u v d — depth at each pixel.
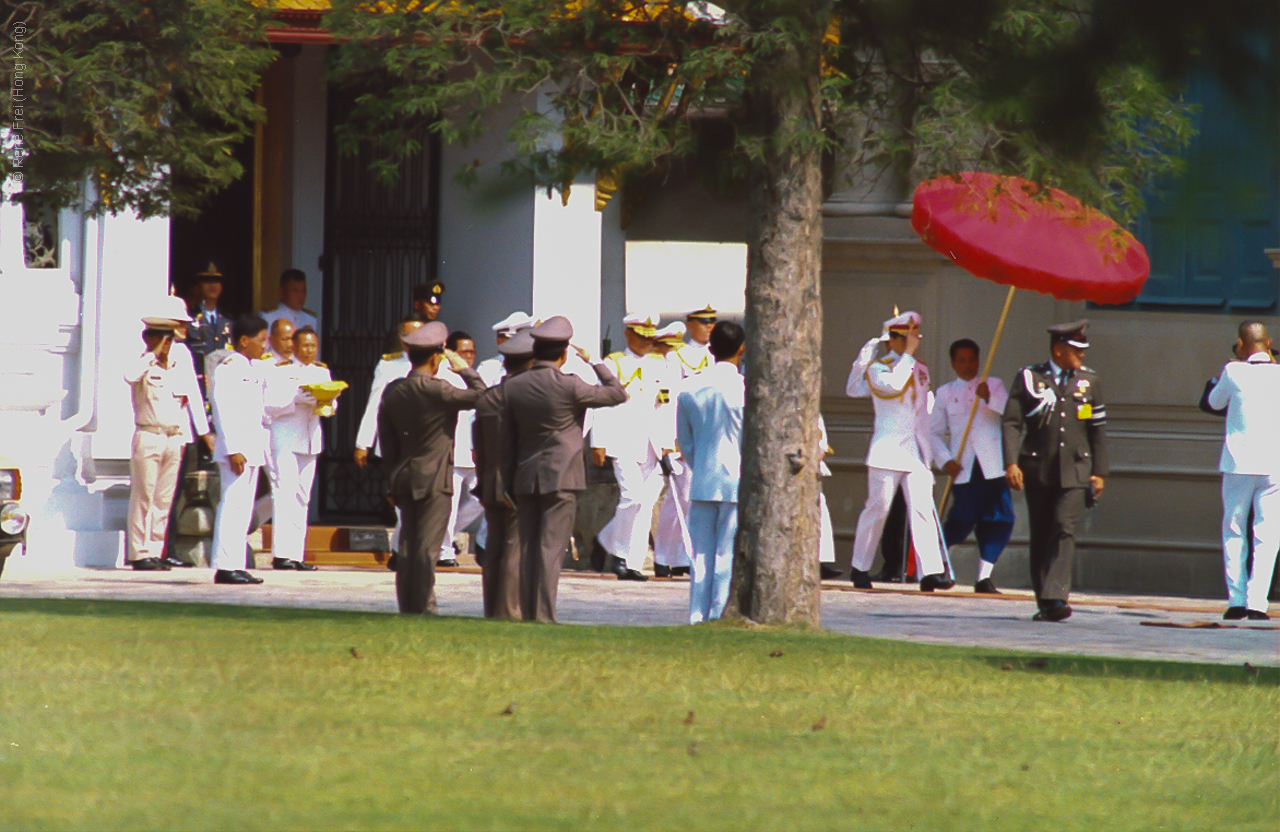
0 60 42.69
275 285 67.62
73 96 43.28
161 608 36.81
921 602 52.78
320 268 67.81
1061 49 12.81
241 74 46.34
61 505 58.47
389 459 41.53
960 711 24.08
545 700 23.56
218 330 61.53
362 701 22.97
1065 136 13.38
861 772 19.22
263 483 64.06
